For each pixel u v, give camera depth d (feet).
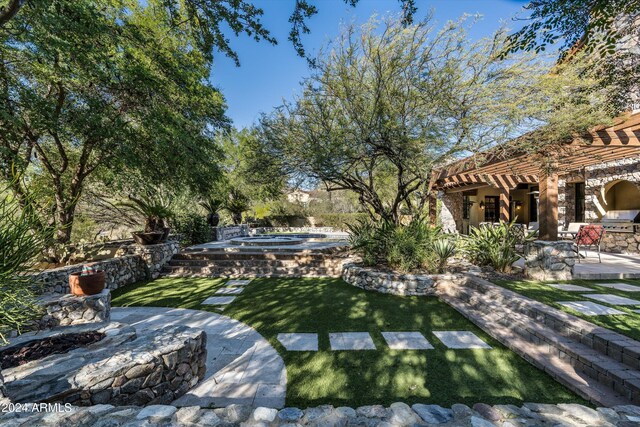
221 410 6.90
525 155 20.10
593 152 21.52
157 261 27.63
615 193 33.22
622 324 11.62
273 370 10.73
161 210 28.14
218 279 26.11
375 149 22.76
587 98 16.43
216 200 46.80
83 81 17.98
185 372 9.61
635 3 9.37
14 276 8.07
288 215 79.51
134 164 21.49
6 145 17.99
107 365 8.36
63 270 18.43
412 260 22.58
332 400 8.94
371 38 20.06
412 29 18.65
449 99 19.04
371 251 25.52
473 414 6.77
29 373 8.09
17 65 18.10
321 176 26.17
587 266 22.80
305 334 13.91
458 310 16.85
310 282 24.76
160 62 21.85
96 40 18.83
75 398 7.59
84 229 35.91
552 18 9.89
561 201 37.99
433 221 34.76
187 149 23.21
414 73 19.80
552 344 11.21
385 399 8.93
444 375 10.24
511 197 51.65
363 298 19.86
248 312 17.15
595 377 9.44
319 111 23.36
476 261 24.75
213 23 14.24
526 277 20.62
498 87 18.17
